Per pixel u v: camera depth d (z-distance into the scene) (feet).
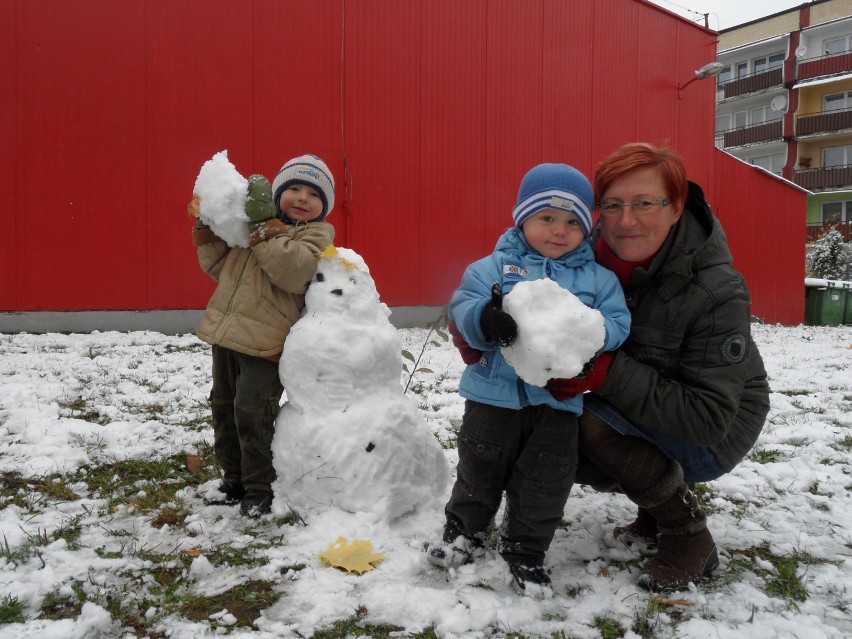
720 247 7.15
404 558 7.33
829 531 9.02
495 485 7.27
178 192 26.55
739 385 6.83
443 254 33.47
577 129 39.01
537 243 7.28
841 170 111.65
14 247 24.21
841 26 112.27
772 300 53.42
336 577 6.85
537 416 7.06
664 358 7.09
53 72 24.52
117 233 25.62
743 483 10.77
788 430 14.25
